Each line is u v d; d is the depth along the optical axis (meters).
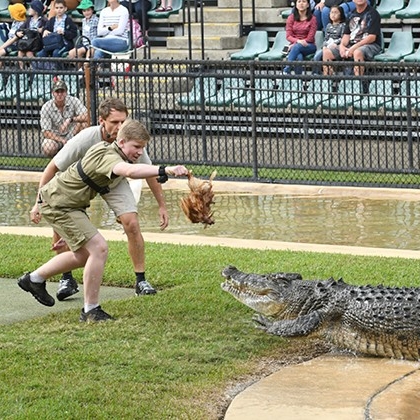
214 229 24.12
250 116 31.09
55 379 13.52
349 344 14.85
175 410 12.63
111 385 13.34
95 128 16.67
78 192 15.89
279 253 20.22
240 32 40.41
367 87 29.06
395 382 13.59
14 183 30.83
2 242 21.62
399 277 18.05
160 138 30.95
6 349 14.67
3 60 32.09
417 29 38.28
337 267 18.84
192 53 40.59
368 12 35.38
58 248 17.30
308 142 29.70
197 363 14.27
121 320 16.02
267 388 13.37
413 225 23.95
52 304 16.64
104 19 39.53
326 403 12.91
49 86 33.19
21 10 41.91
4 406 12.62
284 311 15.28
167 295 17.25
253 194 28.53
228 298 17.05
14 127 32.81
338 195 27.94
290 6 40.75
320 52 35.75
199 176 30.20
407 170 28.44
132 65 33.47
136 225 17.20
